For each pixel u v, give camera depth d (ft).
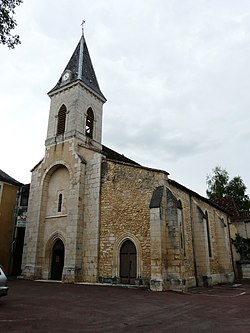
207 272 55.57
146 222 48.55
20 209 73.31
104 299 34.01
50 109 70.18
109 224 52.65
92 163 58.80
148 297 36.63
